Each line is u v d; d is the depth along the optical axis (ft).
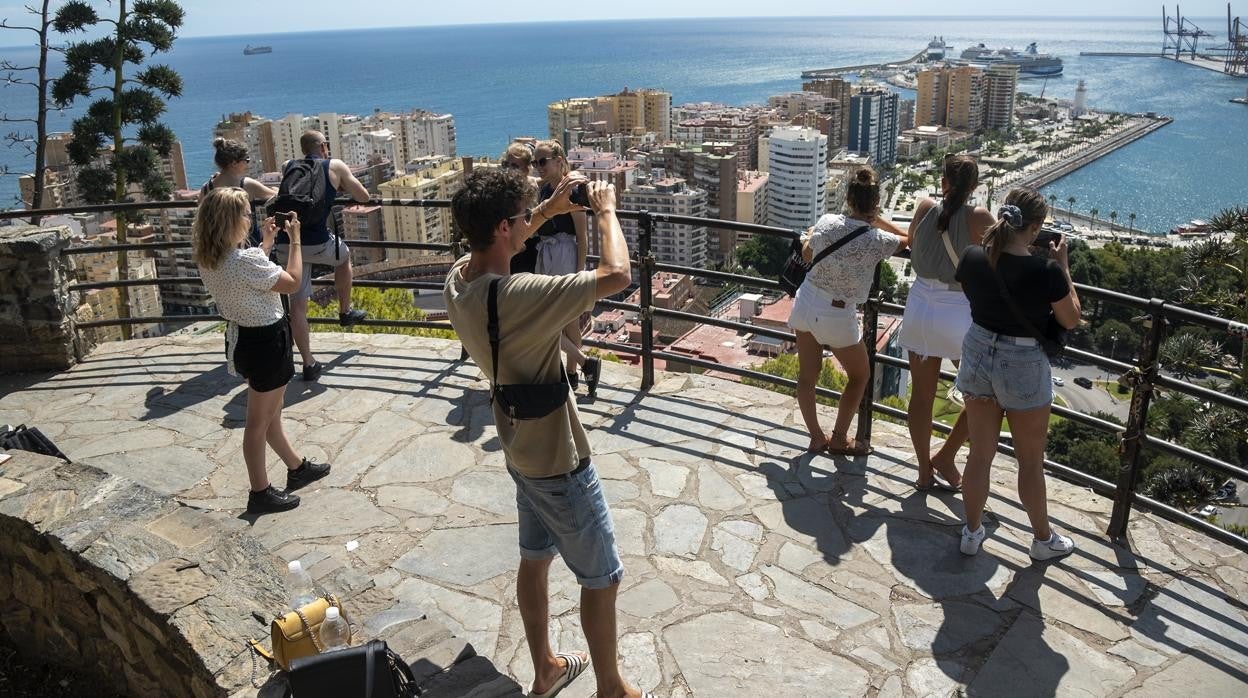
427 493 13.76
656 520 12.82
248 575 9.41
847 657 9.98
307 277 18.12
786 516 12.91
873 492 13.56
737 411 16.55
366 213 180.34
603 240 7.65
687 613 10.76
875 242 12.72
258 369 12.64
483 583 11.48
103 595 9.65
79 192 59.62
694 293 114.01
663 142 386.73
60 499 10.70
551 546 8.65
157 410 17.24
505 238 7.74
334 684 7.00
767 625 10.52
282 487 14.11
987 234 10.64
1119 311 136.15
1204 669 9.76
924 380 12.98
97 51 56.90
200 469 14.83
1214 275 39.91
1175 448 11.43
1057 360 12.25
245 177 18.37
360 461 14.85
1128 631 10.39
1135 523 12.67
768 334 16.05
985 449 11.35
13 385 18.66
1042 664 9.85
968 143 533.14
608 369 18.83
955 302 12.41
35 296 18.95
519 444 7.79
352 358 19.62
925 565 11.68
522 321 7.47
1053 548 11.69
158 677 9.31
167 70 59.72
